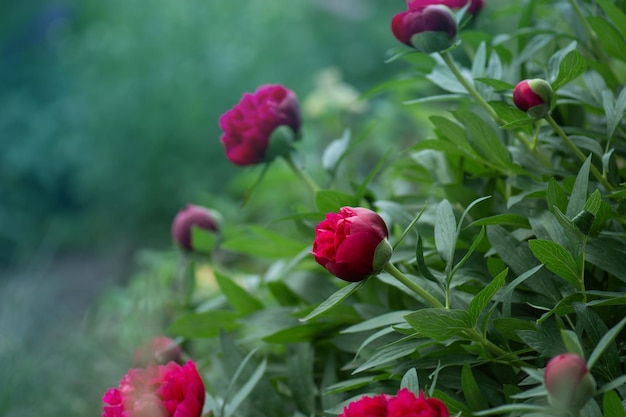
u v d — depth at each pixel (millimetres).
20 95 6184
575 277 977
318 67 5672
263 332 1271
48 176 5820
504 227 1120
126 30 5777
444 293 1033
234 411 1172
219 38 5609
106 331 1747
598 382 966
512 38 1280
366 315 1147
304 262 1336
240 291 1285
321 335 1205
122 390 1061
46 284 2301
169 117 5398
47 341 1859
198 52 5551
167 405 1031
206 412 1136
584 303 969
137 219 5422
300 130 1243
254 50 5609
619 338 1026
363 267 965
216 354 1296
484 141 1107
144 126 5395
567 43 1282
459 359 1022
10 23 6480
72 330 1812
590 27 1207
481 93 1145
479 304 957
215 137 5387
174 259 1791
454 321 964
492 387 1028
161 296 1581
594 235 1008
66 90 6062
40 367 1734
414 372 970
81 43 6133
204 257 1479
